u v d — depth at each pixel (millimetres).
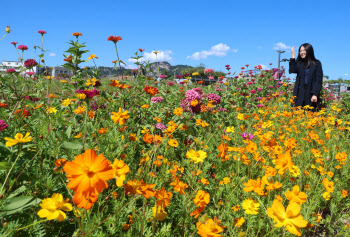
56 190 1564
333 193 2344
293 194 1339
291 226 971
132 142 2336
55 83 6348
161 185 1802
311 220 1720
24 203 1180
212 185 2168
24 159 1566
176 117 3650
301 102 5891
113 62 4141
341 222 2057
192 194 1666
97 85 3535
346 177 2711
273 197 1999
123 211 1448
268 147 2137
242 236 1157
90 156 835
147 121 3465
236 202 1869
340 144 3729
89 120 2756
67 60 3756
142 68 4699
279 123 4871
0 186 1367
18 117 2105
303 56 5859
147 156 1912
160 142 1850
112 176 826
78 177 813
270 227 1745
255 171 2453
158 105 4020
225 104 5809
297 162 2746
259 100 7305
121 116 1664
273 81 10062
